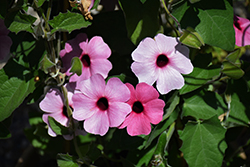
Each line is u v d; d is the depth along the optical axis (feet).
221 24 1.17
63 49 1.22
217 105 1.29
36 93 1.27
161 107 1.14
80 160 1.28
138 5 1.20
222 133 1.27
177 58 1.16
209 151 1.27
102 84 1.14
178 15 1.18
